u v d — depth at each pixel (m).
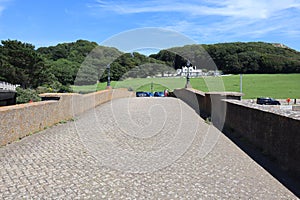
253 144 8.34
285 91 55.66
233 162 6.71
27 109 9.54
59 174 5.73
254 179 5.51
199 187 5.09
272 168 6.23
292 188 5.04
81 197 4.59
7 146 8.05
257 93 53.25
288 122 5.97
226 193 4.80
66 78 39.09
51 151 7.60
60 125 12.23
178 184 5.24
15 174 5.68
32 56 40.22
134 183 5.28
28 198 4.52
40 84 40.41
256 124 8.09
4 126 8.04
